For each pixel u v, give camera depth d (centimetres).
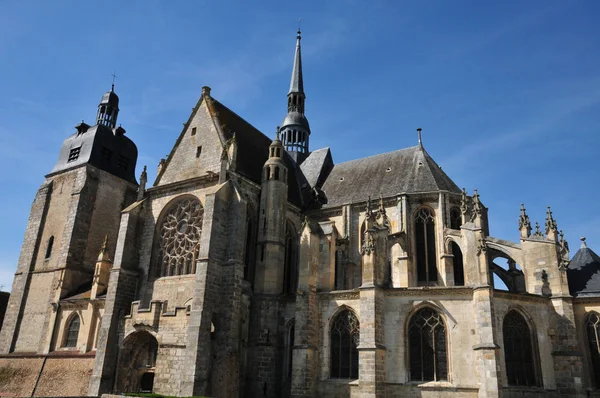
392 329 4481
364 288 4541
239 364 4925
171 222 5869
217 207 5159
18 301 7262
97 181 7669
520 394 4191
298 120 8481
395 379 4334
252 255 5644
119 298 5475
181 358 4656
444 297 4412
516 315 4462
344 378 4594
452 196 6103
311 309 4822
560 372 4372
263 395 4900
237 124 6719
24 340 6944
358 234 6353
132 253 5784
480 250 4397
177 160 6228
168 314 4894
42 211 7719
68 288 6919
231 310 4862
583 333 4622
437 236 5938
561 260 4722
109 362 5138
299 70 9056
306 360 4628
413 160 6819
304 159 8194
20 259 7594
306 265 4978
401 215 6016
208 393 4584
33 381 6178
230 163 5631
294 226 6506
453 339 4275
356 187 6919
